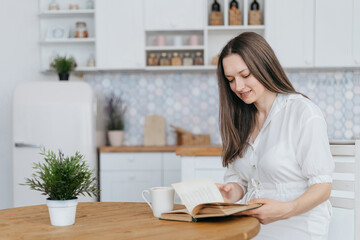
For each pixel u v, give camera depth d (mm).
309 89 4219
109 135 4152
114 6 4078
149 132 4281
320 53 3926
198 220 1342
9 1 3898
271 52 1564
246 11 4023
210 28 4035
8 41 3879
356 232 1590
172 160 3840
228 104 1705
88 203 1719
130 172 3838
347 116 4195
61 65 3969
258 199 1360
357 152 1596
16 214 1499
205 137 4121
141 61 4078
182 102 4363
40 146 3549
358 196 1593
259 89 1569
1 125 3793
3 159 3818
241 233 1161
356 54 3895
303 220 1541
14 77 3957
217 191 1459
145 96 4375
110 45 4086
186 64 4105
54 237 1160
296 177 1530
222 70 1685
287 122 1538
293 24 3945
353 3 3893
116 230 1229
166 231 1203
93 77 4387
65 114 3578
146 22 4062
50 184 1290
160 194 1420
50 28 4305
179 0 4043
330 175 1429
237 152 1696
